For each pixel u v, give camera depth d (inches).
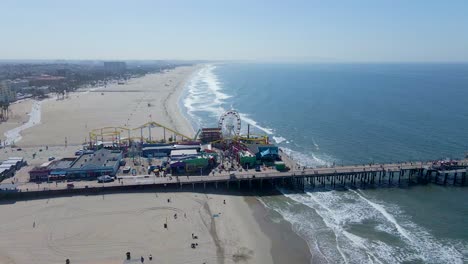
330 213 3521.2
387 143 5920.3
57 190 3779.5
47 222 3184.1
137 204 3572.8
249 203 3772.1
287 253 2817.4
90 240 2893.7
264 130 6943.9
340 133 6609.3
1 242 2854.3
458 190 4175.7
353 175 4488.2
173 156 4714.6
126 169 4377.5
